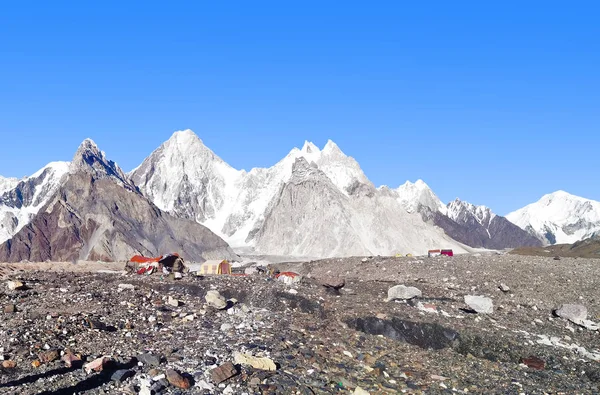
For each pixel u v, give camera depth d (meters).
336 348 22.83
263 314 27.83
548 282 39.50
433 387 19.48
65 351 19.16
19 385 15.95
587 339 26.95
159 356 19.17
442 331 25.66
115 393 16.11
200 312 27.14
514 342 24.78
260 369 19.03
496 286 38.97
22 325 21.34
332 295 32.88
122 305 27.22
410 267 47.81
